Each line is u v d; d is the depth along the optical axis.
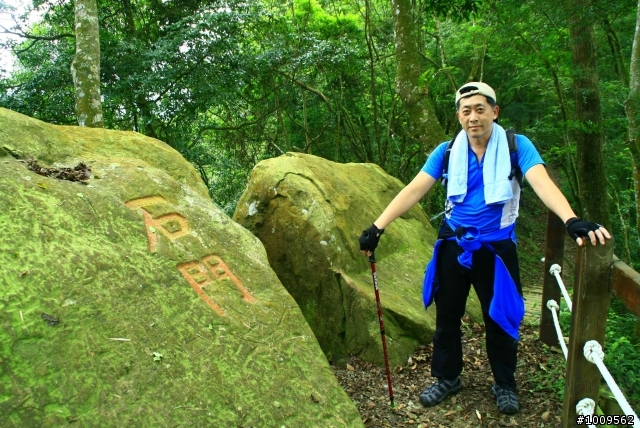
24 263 1.92
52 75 8.61
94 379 1.79
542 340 3.85
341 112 11.24
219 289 2.45
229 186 10.68
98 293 2.02
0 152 2.36
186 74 9.34
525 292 6.74
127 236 2.34
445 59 11.02
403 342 3.81
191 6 10.38
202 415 1.93
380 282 4.21
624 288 1.90
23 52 9.41
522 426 2.79
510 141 2.62
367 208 4.84
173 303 2.22
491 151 2.62
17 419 1.59
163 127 9.75
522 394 3.13
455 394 3.13
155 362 1.97
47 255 2.00
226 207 8.89
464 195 2.71
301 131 12.41
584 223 2.06
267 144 12.42
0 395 1.59
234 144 12.32
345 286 3.85
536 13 6.12
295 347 2.43
